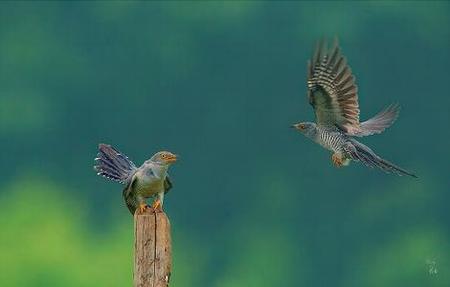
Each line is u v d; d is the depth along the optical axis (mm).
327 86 14898
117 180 14391
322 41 14672
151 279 12883
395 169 15070
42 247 44531
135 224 12961
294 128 15250
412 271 42656
